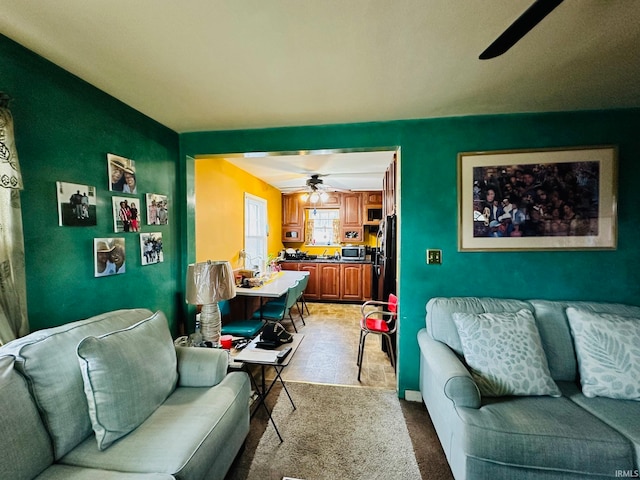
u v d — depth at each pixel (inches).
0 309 47.6
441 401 66.4
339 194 237.3
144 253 84.0
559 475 49.4
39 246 55.9
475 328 68.1
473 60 58.7
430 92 72.3
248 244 172.7
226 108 81.0
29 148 54.2
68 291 61.6
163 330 64.6
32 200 54.7
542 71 63.0
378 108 81.6
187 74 63.6
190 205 104.0
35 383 42.9
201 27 48.5
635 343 62.1
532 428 50.7
